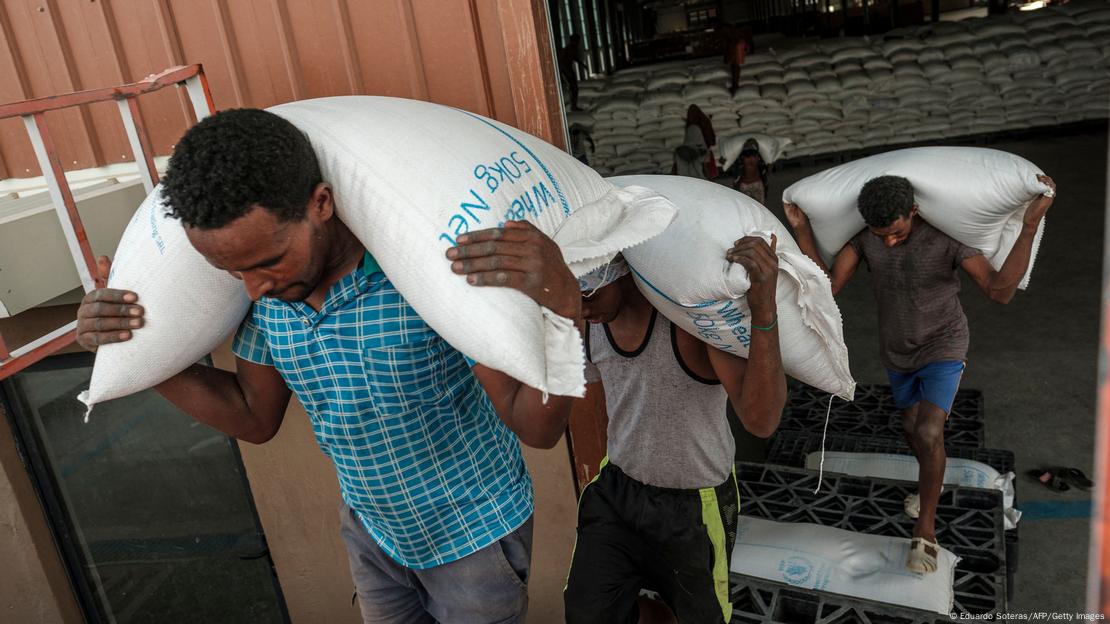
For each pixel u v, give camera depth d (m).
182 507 3.16
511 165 1.39
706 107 9.47
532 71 2.26
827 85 9.23
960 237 2.79
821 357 2.07
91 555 3.15
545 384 1.18
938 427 2.71
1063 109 8.81
